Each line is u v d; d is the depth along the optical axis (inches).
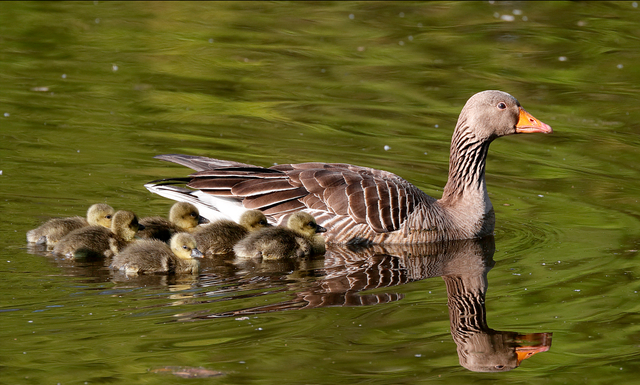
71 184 656.4
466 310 450.3
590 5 1226.0
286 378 372.8
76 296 447.2
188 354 388.2
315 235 560.4
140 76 961.5
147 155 735.7
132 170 698.2
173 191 596.7
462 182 614.2
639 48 1043.9
